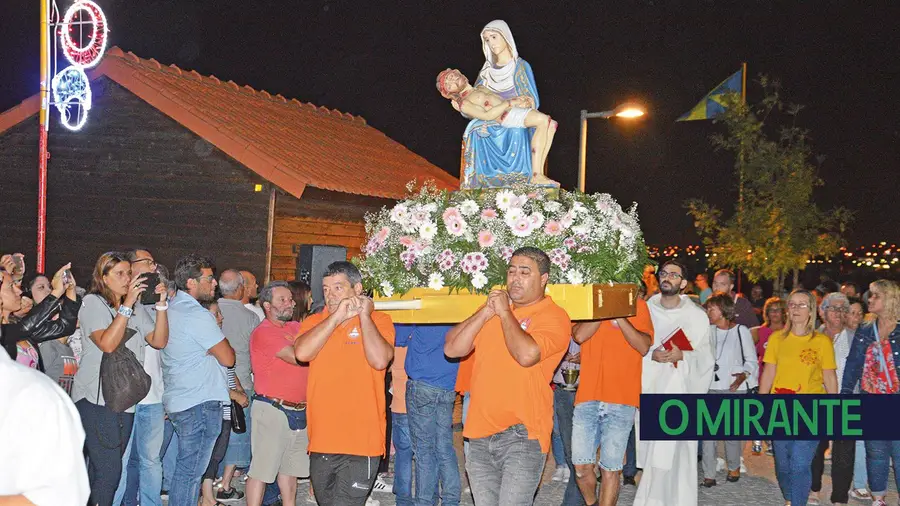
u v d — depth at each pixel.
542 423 5.31
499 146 7.61
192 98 15.23
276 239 13.73
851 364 8.30
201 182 14.01
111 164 14.45
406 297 6.58
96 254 14.46
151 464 6.75
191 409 6.59
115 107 14.47
